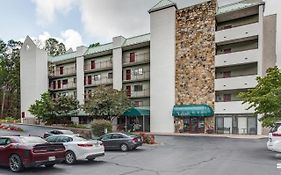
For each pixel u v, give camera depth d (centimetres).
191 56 3753
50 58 5734
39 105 4166
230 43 3603
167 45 3941
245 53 3325
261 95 1731
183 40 3847
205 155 1495
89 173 980
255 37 3353
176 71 3859
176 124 3728
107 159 1370
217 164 1173
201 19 3728
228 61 3441
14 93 6781
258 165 1136
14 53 7050
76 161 1261
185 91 3747
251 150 1717
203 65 3641
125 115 3956
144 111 3944
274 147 1338
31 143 1030
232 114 3325
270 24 3516
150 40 4119
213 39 3594
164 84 3900
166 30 3972
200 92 3622
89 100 3825
